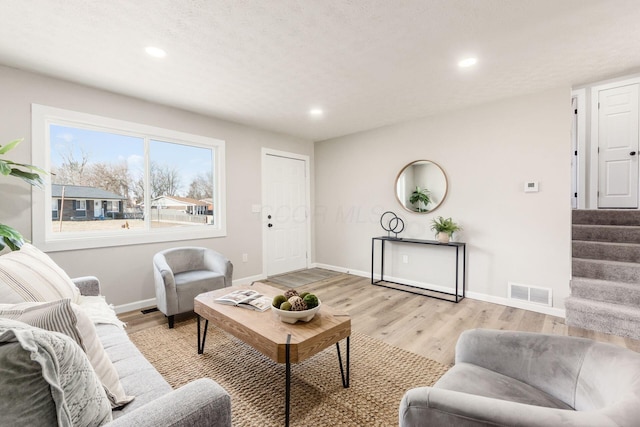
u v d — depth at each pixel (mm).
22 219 2508
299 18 1824
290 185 4875
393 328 2693
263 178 4422
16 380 589
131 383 1159
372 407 1651
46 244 2602
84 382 743
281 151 4684
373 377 1929
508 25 1905
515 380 1180
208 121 3752
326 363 2098
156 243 3285
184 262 3123
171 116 3400
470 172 3508
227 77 2643
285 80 2719
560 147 2939
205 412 804
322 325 1683
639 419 713
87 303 1864
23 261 1607
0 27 1877
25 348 602
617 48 2186
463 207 3572
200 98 3145
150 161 3324
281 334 1562
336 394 1762
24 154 2502
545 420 748
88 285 2078
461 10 1757
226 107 3430
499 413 790
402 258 4168
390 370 2008
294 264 4957
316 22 1867
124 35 1985
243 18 1816
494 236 3354
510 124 3213
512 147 3209
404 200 4094
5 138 2420
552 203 2994
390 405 1667
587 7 1725
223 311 1891
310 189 5219
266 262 4492
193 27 1902
